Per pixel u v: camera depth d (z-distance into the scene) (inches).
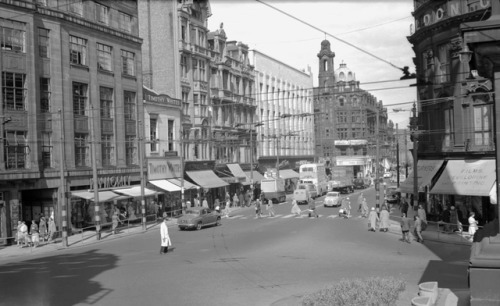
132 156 1787.6
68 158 1457.9
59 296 631.8
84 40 1562.5
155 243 1179.3
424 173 1486.2
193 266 842.8
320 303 461.4
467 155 1359.5
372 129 5393.7
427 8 1536.7
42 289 676.1
